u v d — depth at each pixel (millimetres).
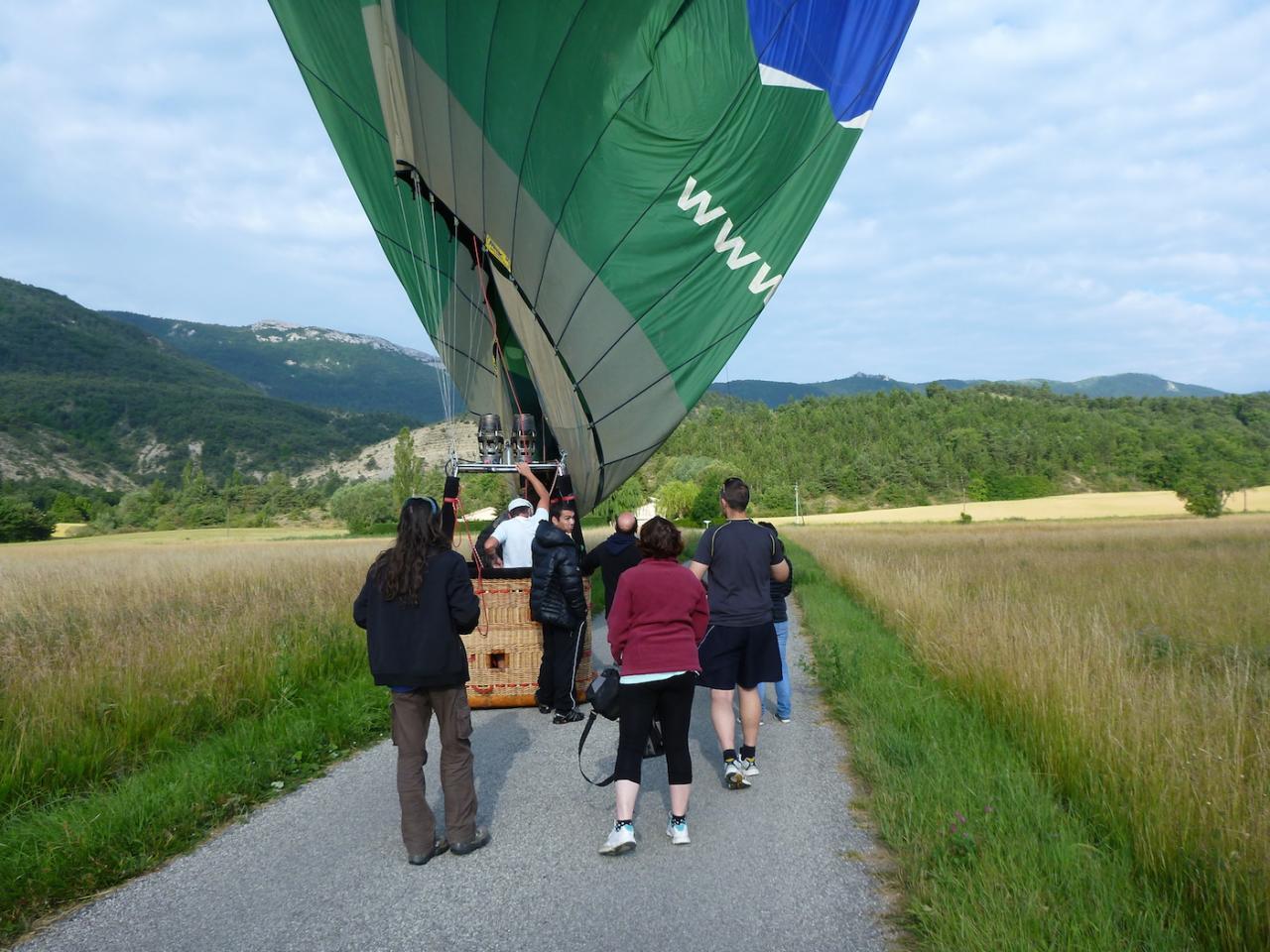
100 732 5746
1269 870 3193
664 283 8945
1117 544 31500
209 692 6531
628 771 4234
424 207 8609
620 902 3639
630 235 8773
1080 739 4898
